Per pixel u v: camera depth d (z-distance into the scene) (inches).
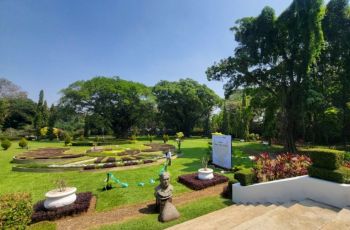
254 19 663.1
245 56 661.9
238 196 255.0
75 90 1390.3
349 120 730.2
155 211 236.5
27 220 152.6
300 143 880.3
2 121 1641.2
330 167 199.9
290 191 220.4
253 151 735.1
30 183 374.6
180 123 1851.6
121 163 485.1
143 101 1504.7
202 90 1795.0
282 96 695.1
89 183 363.6
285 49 655.8
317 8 534.9
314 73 709.9
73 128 1937.7
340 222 144.0
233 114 1418.6
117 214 233.3
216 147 488.4
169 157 506.0
